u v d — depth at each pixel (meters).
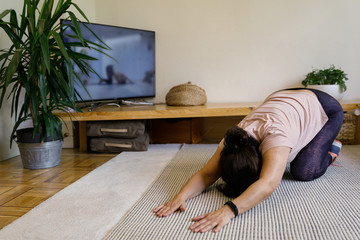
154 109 3.02
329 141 1.96
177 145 3.30
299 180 2.01
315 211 1.53
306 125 1.75
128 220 1.46
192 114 2.95
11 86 2.89
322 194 1.76
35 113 2.24
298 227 1.37
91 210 1.60
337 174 2.15
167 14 3.78
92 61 3.11
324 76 3.24
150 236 1.30
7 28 2.16
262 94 3.75
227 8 3.70
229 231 1.33
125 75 3.41
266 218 1.46
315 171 1.95
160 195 1.79
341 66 3.61
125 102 3.47
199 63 3.79
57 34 2.09
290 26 3.63
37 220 1.49
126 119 3.01
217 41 3.75
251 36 3.70
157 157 2.76
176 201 1.57
